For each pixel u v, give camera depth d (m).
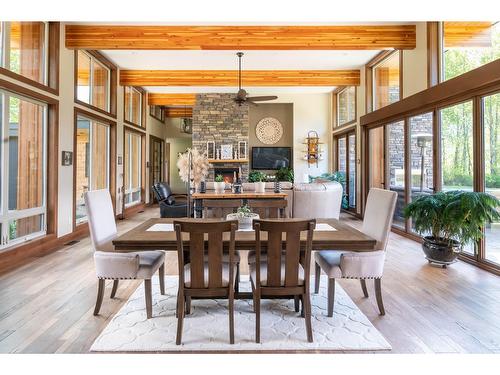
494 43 3.62
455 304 2.80
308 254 2.17
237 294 2.53
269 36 4.90
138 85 7.31
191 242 2.14
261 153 10.07
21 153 4.11
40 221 4.57
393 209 2.61
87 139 5.99
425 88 4.75
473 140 3.81
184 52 6.07
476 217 3.30
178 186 13.84
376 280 2.60
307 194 4.92
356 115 7.45
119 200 7.28
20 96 4.04
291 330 2.37
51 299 2.88
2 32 3.72
